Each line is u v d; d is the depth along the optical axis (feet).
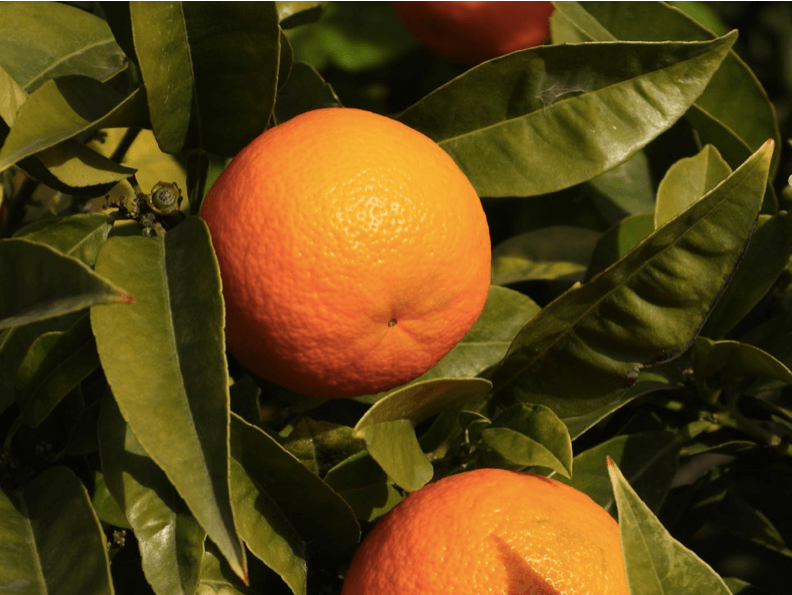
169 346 2.86
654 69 3.07
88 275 2.81
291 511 2.97
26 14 3.16
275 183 2.89
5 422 3.02
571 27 3.27
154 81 2.96
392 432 2.96
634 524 2.86
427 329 2.93
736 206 2.96
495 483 2.95
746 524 3.24
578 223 3.85
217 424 2.82
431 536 2.91
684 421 3.22
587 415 3.12
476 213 2.95
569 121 3.09
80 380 2.94
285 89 3.17
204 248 2.89
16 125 2.92
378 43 4.09
